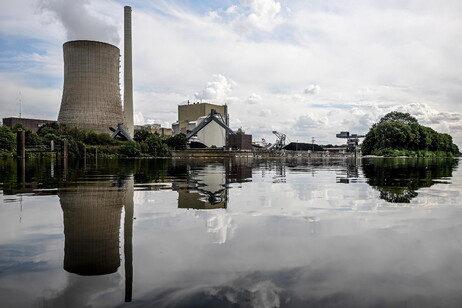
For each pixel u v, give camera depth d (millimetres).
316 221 6234
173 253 4309
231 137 131500
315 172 22328
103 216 6660
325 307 2836
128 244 4695
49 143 72562
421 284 3332
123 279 3449
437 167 31641
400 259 4078
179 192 10625
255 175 19188
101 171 21641
